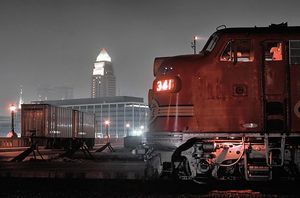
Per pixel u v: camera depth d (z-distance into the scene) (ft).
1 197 38.63
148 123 47.21
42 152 129.59
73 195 39.42
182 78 44.19
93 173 57.21
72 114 164.25
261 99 42.60
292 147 42.75
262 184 46.70
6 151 130.41
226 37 43.39
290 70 42.63
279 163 42.19
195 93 43.78
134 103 592.60
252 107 42.78
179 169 43.88
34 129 141.69
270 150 42.57
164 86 44.73
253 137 42.60
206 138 43.52
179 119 44.04
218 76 43.45
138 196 38.83
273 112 42.68
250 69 43.01
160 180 45.91
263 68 42.78
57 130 149.48
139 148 46.01
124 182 46.70
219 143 43.27
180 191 41.65
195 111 43.68
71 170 63.00
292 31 42.93
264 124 42.37
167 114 44.47
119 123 595.06
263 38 42.86
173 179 44.78
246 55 43.37
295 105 42.45
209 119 43.37
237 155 42.83
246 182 48.03
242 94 42.98
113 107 606.96
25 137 142.41
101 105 620.49
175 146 43.21
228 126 43.01
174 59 45.44
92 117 189.16
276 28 43.37
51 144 147.02
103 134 604.08
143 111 606.55
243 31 43.32
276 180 44.19
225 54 43.57
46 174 56.08
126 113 593.01
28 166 71.31
